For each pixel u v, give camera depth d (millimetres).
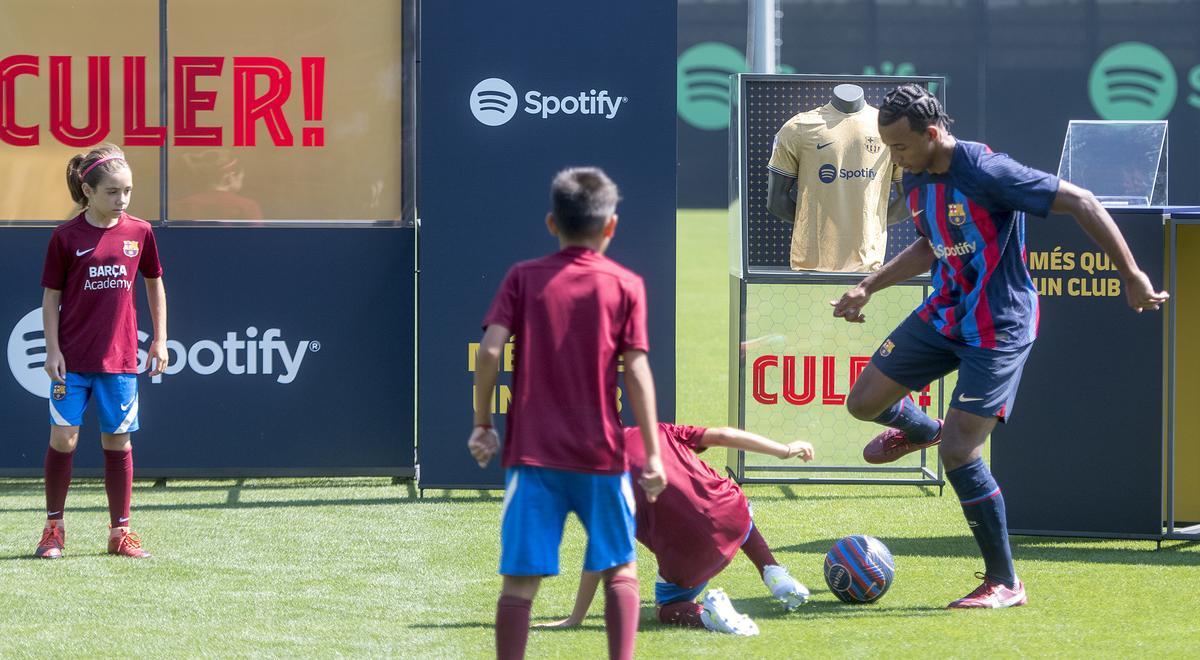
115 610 11789
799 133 17750
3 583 12695
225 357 17609
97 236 13672
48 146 17688
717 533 11203
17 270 17422
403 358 17781
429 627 11344
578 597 11266
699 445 11406
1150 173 15906
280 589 12555
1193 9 70062
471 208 16797
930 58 72438
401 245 17750
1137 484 14281
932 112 11547
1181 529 14750
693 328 34406
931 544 14648
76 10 17625
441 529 15148
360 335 17734
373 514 15945
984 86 71938
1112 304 14211
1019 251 12016
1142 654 10594
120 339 13727
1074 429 14406
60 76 17641
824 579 13062
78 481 17781
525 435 8875
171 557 13766
